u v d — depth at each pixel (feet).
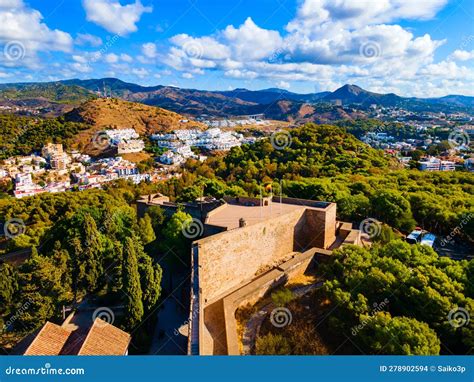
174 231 124.06
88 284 108.37
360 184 188.34
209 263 83.82
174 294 113.09
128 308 89.15
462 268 76.95
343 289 76.95
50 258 104.01
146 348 86.12
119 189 277.44
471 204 165.89
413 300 67.10
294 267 95.66
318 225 119.55
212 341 66.33
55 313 99.09
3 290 96.22
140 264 97.04
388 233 132.87
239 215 117.19
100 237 118.93
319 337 67.97
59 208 216.74
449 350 62.64
